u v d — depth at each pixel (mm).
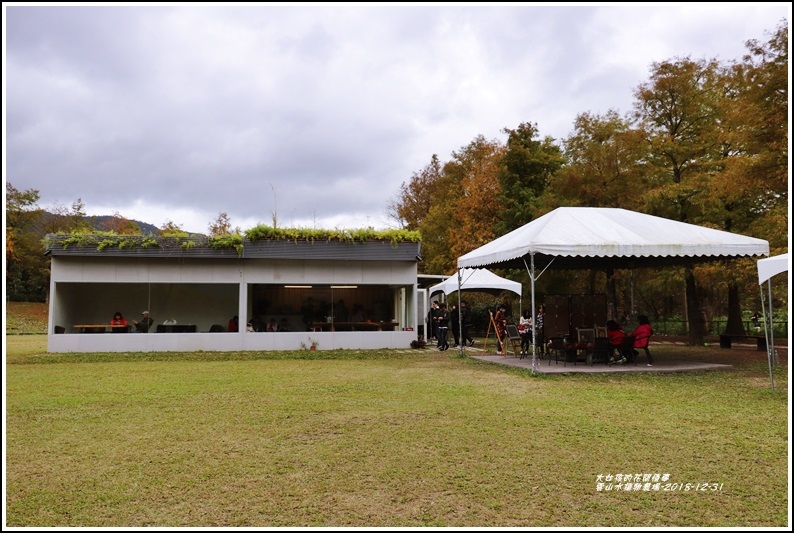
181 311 17828
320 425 6730
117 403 8219
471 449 5637
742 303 32688
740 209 18812
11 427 6664
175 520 3910
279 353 16906
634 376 11172
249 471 4961
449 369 12734
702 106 19828
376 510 4086
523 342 15859
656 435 6168
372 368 13008
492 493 4414
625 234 12289
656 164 20188
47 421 6984
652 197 18688
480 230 31297
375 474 4871
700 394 8883
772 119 13570
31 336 29672
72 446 5793
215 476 4832
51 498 4332
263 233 17922
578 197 21188
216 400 8461
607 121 21594
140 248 17297
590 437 6090
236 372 12211
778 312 29328
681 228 13055
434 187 42062
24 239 43656
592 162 21000
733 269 17312
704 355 15711
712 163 18797
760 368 12289
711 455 5395
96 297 17453
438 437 6121
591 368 12352
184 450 5637
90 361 14797
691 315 19562
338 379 10938
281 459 5320
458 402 8242
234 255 17766
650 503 4203
